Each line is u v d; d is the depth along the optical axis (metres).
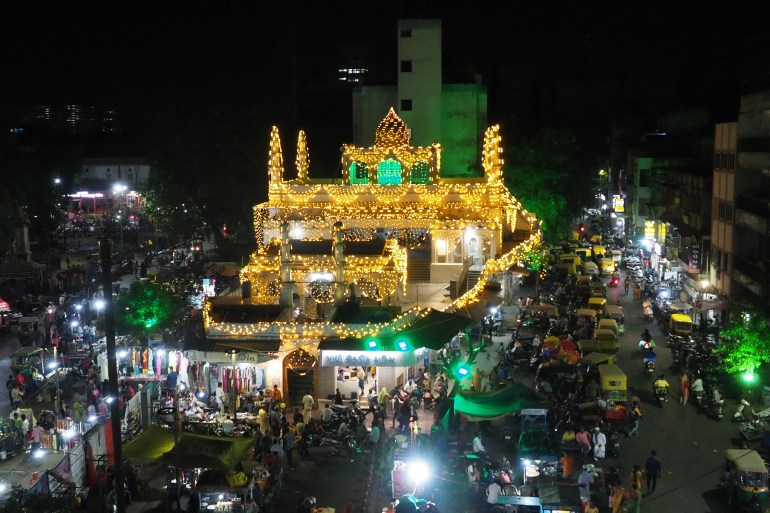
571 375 41.53
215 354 37.78
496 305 50.53
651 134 111.00
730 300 53.19
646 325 56.81
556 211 75.00
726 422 38.59
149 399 36.81
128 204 118.50
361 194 57.34
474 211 55.19
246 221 78.38
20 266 75.00
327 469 33.34
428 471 31.16
